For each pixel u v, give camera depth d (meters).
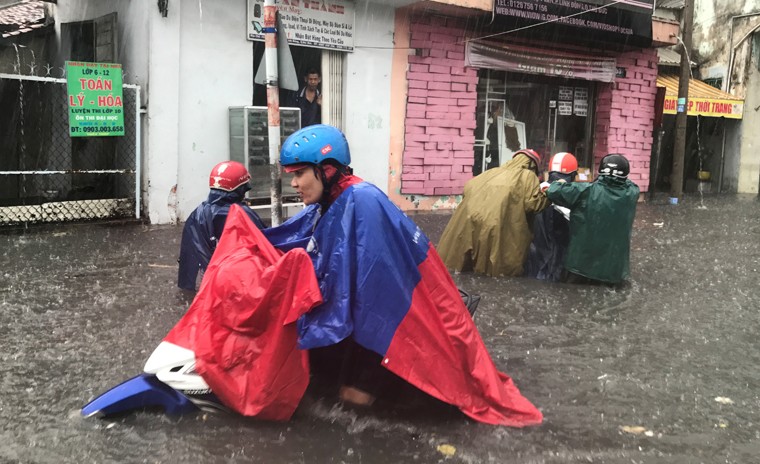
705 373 4.04
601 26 13.21
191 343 3.05
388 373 3.22
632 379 3.90
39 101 10.44
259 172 9.71
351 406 3.24
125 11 9.59
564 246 6.78
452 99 12.38
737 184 19.19
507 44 12.99
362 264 2.88
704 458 2.91
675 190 15.50
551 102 14.29
